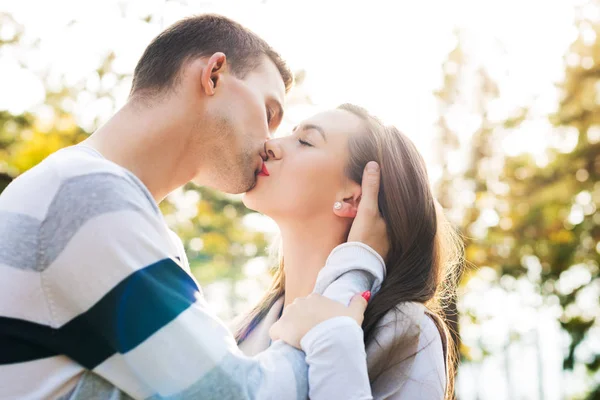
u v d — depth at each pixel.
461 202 10.62
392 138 2.37
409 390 2.09
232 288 11.95
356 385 1.81
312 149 2.36
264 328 2.48
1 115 8.86
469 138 10.66
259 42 2.38
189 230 10.23
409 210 2.30
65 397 1.71
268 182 2.36
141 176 2.09
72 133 8.44
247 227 10.91
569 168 11.44
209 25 2.26
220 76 2.21
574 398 14.22
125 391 1.70
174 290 1.74
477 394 15.78
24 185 1.81
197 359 1.69
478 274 11.57
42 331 1.70
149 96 2.14
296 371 1.82
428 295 2.29
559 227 11.45
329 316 1.89
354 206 2.35
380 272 2.16
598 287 12.52
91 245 1.69
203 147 2.21
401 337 2.11
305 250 2.41
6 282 1.70
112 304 1.67
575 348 13.33
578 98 11.66
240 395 1.71
